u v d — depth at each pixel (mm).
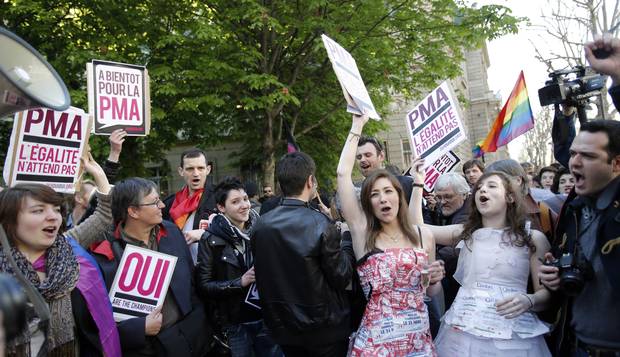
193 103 10734
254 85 10734
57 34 11195
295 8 11992
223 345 3648
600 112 5090
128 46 11281
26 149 3182
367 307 2957
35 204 2467
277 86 12062
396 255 2922
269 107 12156
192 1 11672
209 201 4922
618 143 2395
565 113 3139
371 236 3033
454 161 6074
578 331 2518
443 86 4234
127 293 3027
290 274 2875
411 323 2859
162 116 10711
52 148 3287
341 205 3217
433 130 4246
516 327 2814
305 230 2893
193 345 3260
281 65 13078
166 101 11695
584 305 2500
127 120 4191
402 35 12859
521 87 7750
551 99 3039
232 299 3646
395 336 2822
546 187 7145
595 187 2469
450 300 4051
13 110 1676
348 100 3285
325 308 2871
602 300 2406
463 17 12492
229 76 11555
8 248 2070
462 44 12758
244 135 14922
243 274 3713
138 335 2943
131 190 3180
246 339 3779
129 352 3018
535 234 3010
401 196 3074
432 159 4219
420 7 12609
